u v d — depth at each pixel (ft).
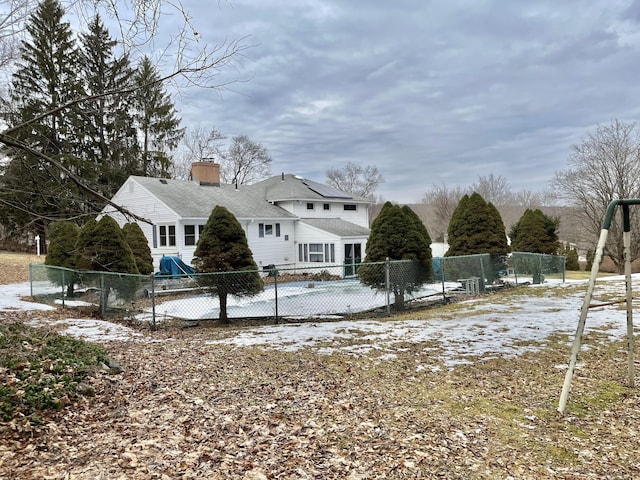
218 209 36.09
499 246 51.67
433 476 10.01
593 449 11.41
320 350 22.22
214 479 9.80
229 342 24.58
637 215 94.32
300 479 9.85
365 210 103.50
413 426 12.84
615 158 96.37
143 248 57.06
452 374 18.11
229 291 34.45
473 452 11.21
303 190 92.48
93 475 9.86
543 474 10.12
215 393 15.61
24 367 15.89
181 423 12.97
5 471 9.93
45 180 19.54
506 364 19.51
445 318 31.78
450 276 45.29
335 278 75.36
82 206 20.21
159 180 78.02
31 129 18.52
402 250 39.86
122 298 34.17
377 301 41.70
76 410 13.82
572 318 30.35
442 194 172.86
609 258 105.60
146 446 11.44
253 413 13.76
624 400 14.98
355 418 13.42
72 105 18.54
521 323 28.94
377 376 17.80
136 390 15.94
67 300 40.47
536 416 13.65
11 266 73.20
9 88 21.81
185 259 69.05
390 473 10.12
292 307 40.34
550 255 55.72
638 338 23.97
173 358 20.63
